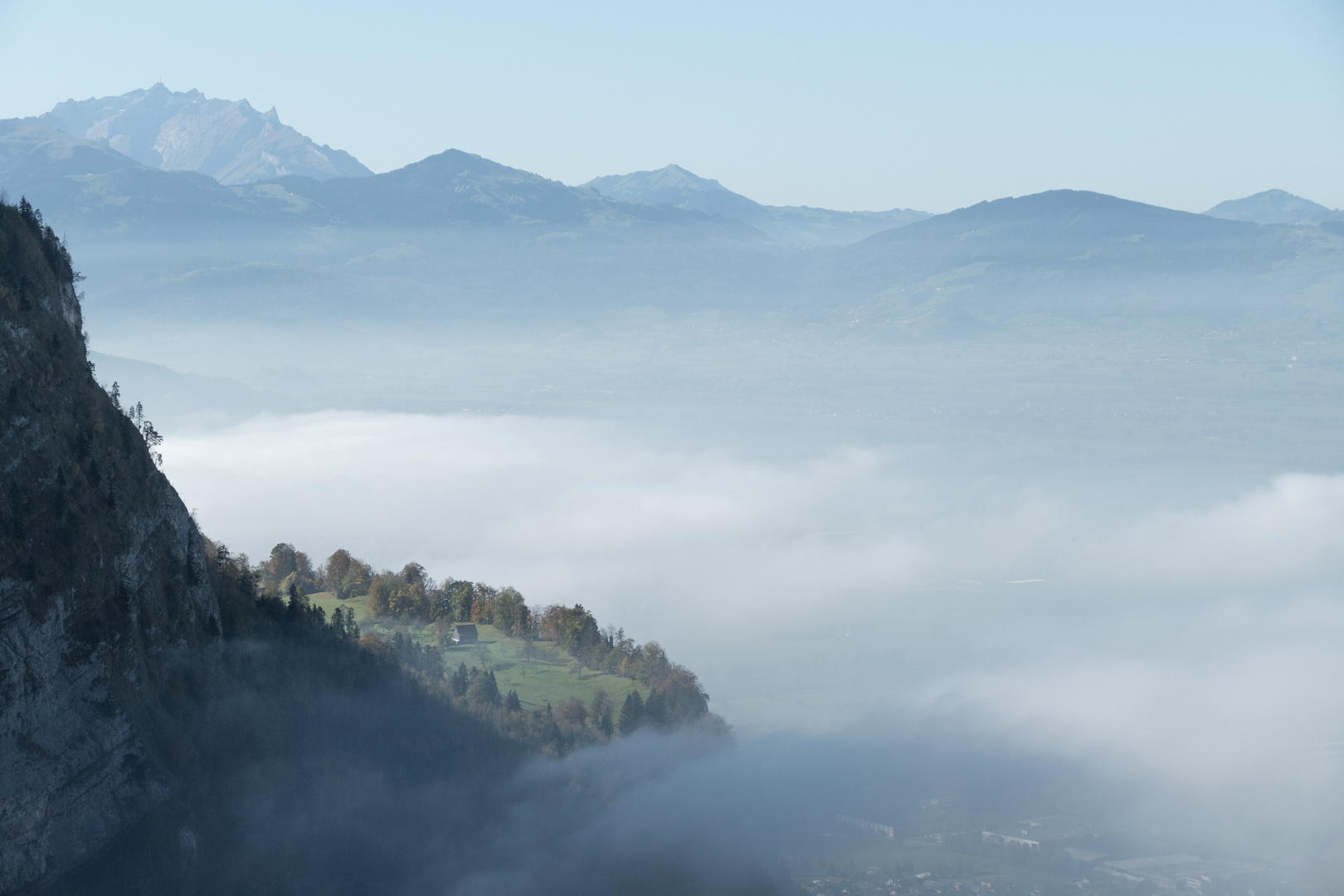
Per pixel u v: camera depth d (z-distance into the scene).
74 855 138.50
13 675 132.25
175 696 165.75
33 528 141.62
